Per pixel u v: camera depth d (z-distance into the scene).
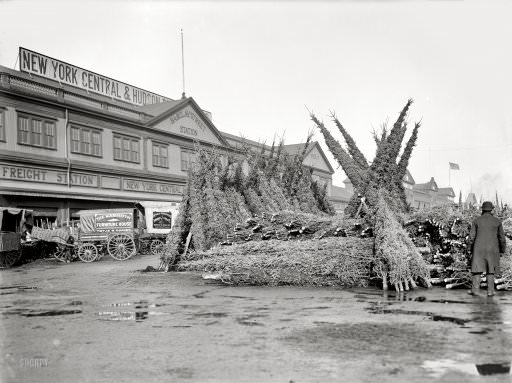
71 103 32.81
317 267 12.63
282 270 13.01
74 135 33.31
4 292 12.80
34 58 34.59
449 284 11.54
